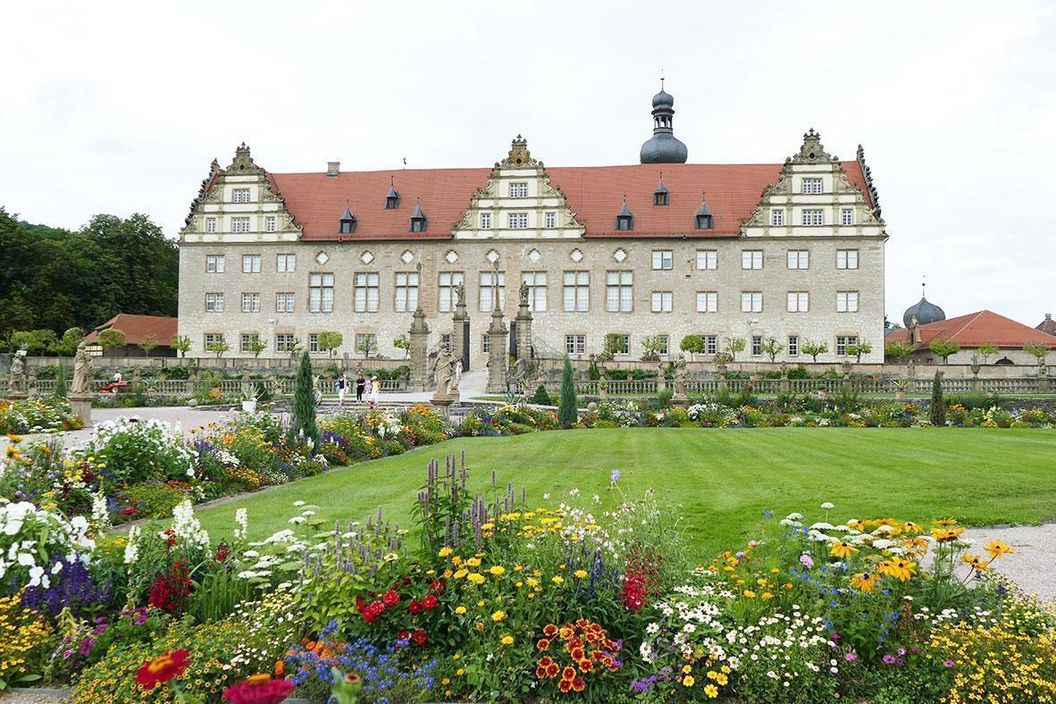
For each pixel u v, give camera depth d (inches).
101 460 620.7
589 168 2871.6
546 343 2650.1
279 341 2726.4
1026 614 291.3
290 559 359.3
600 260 2652.6
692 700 273.1
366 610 295.6
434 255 2696.9
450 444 1101.7
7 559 340.5
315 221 2780.5
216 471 709.9
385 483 734.5
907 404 1541.6
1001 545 318.0
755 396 1680.6
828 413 1485.0
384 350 2691.9
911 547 322.3
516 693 279.3
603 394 1779.0
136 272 3570.4
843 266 2568.9
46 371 2412.6
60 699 286.5
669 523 441.4
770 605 308.5
